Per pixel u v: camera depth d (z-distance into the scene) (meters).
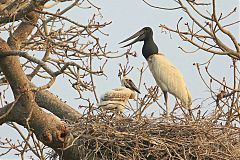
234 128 12.38
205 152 11.72
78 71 11.39
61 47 13.28
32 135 11.29
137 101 13.27
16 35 12.56
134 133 11.79
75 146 11.75
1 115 11.40
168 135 12.07
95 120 12.09
